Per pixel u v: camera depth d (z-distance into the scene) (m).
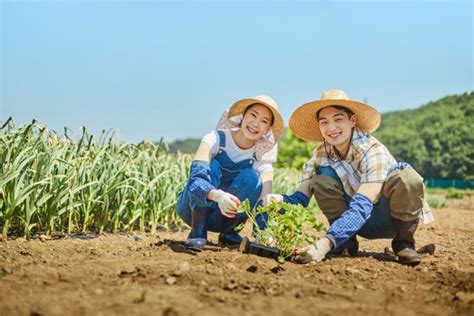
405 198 3.63
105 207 4.41
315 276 3.23
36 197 4.12
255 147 4.02
